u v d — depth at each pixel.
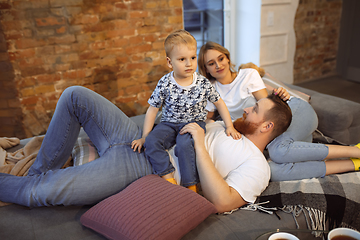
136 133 1.39
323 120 1.80
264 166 1.24
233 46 3.70
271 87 1.86
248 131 1.34
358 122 1.79
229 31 3.61
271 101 1.31
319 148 1.33
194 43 1.21
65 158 1.33
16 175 1.32
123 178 1.23
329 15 3.86
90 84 2.68
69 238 1.04
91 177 1.19
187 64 1.21
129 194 1.09
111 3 2.52
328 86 3.80
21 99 2.48
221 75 1.70
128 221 0.96
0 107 2.46
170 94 1.30
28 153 1.50
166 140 1.30
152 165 1.28
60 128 1.27
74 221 1.13
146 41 2.77
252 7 3.31
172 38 1.20
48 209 1.20
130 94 2.88
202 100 1.33
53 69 2.50
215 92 1.35
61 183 1.15
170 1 2.74
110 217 1.01
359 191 1.23
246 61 3.62
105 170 1.22
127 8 2.59
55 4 2.33
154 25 2.75
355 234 0.82
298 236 0.90
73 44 2.50
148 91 2.95
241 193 1.15
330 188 1.24
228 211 1.16
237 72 1.80
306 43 3.82
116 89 2.80
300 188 1.23
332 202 1.18
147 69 2.87
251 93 1.71
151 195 1.06
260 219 1.11
